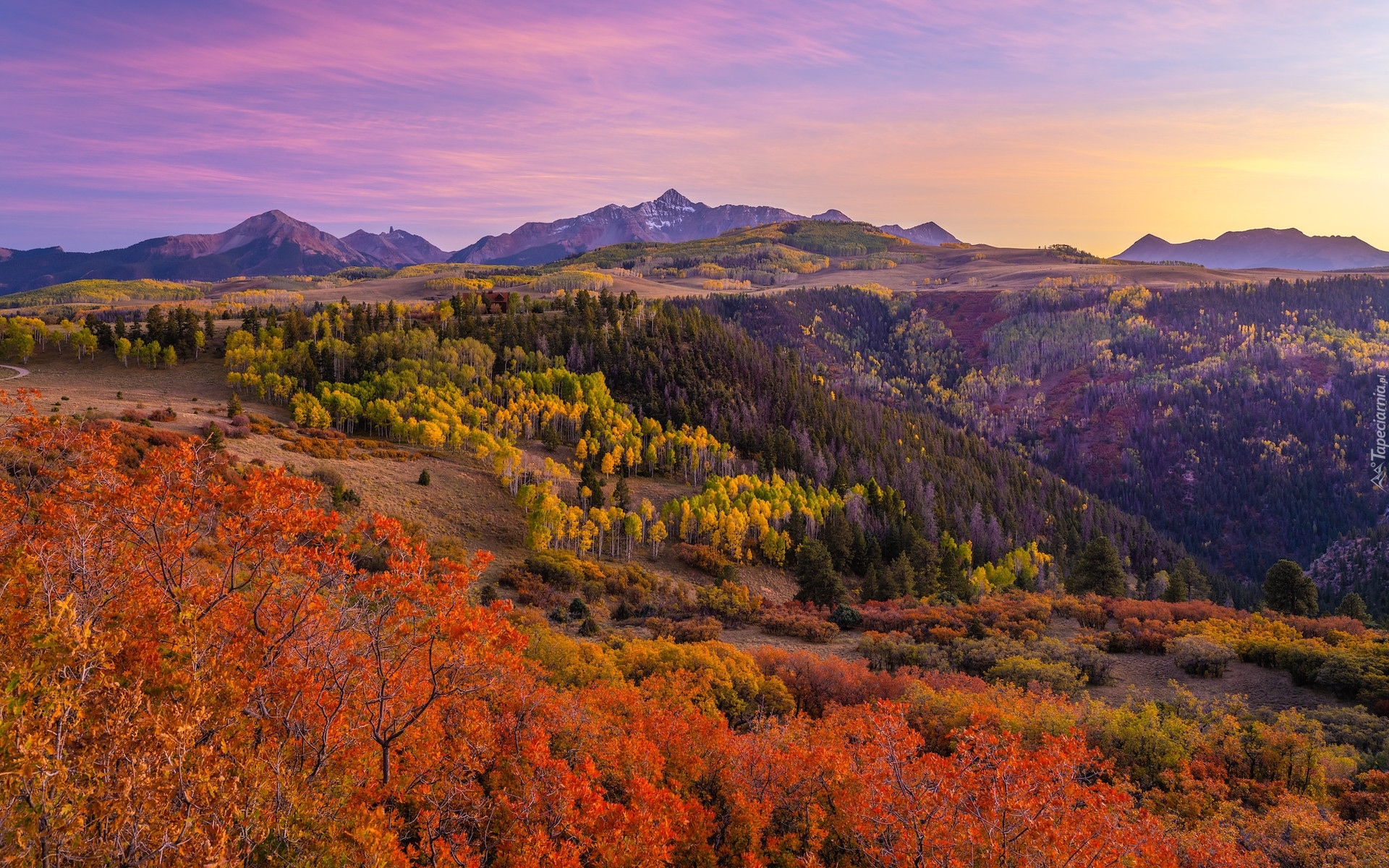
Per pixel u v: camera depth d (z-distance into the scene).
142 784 15.70
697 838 31.95
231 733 20.33
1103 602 105.50
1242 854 35.59
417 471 130.12
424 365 186.88
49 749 15.23
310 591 23.31
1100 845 24.30
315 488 25.39
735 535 131.75
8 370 170.88
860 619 95.00
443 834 24.86
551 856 24.06
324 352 189.62
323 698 22.64
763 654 67.06
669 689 49.47
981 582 135.38
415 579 23.72
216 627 22.25
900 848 25.08
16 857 14.06
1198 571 173.25
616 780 33.28
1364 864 35.53
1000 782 25.66
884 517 161.88
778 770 35.56
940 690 60.88
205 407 148.62
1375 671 64.56
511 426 171.88
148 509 23.30
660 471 175.12
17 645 17.11
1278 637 77.50
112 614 21.19
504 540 113.38
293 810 19.22
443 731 25.73
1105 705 61.84
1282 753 48.22
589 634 76.38
